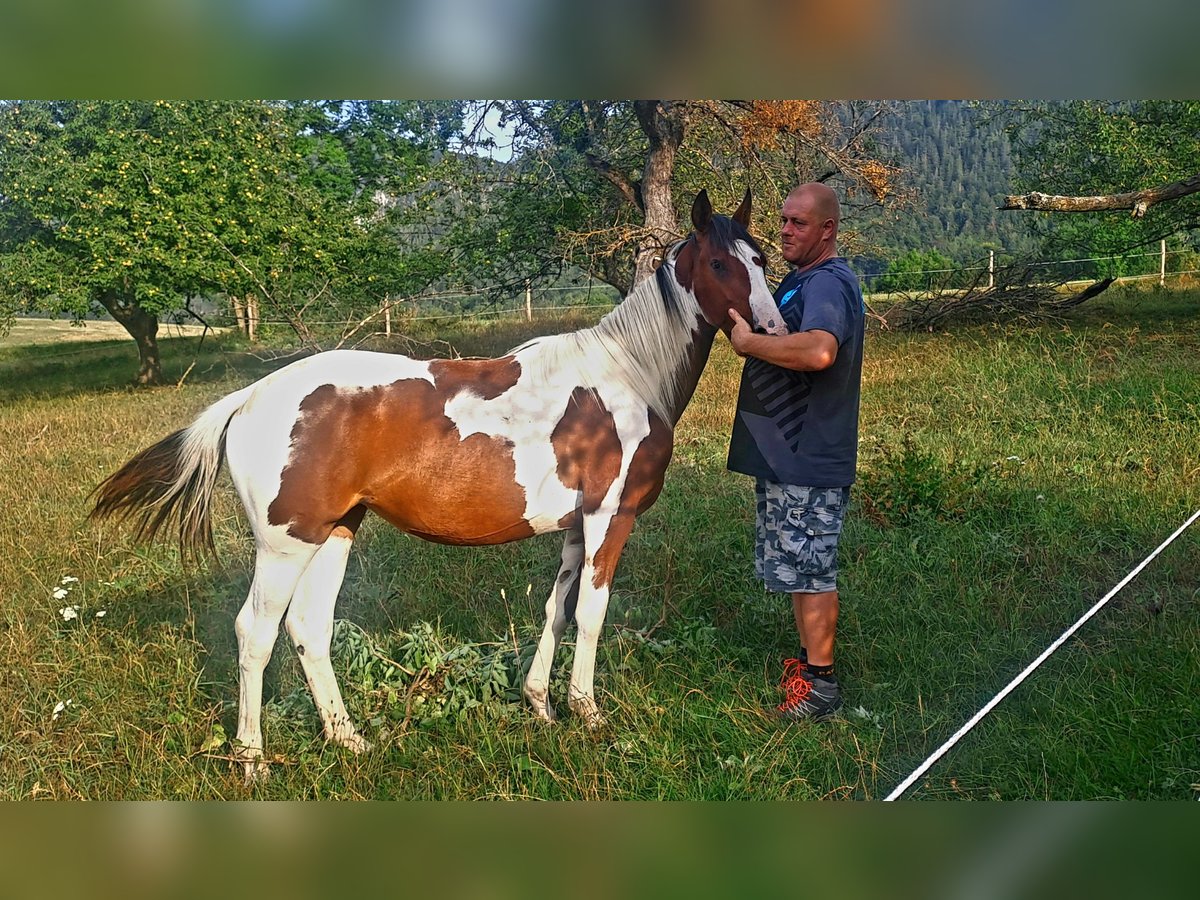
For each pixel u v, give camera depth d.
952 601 4.20
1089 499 5.29
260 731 3.12
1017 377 8.60
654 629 4.00
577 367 3.27
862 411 8.03
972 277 14.96
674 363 3.33
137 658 3.66
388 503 3.16
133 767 3.02
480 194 15.00
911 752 3.18
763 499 3.51
